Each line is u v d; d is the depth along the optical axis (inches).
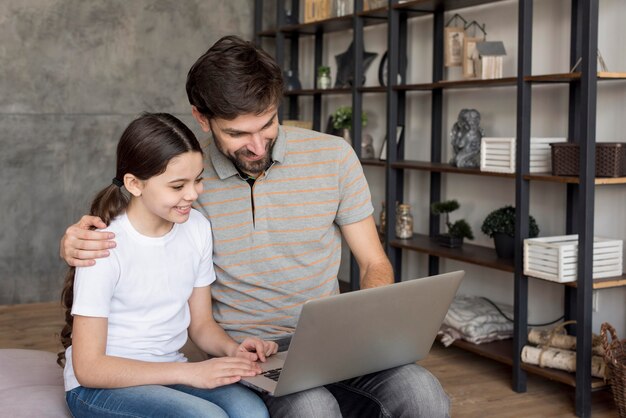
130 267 71.6
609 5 134.3
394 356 72.4
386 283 83.2
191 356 88.3
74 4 198.8
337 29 206.1
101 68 203.5
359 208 85.2
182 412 62.9
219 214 82.5
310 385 68.2
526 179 132.5
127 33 205.9
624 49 132.3
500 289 162.6
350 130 199.0
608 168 122.7
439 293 70.4
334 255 86.4
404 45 180.4
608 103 135.3
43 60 196.7
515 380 134.4
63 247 70.4
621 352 125.2
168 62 211.9
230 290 83.4
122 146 70.5
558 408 126.8
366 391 73.4
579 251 121.9
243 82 71.5
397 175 177.8
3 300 197.0
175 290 75.1
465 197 170.1
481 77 151.3
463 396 131.7
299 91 207.5
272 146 81.7
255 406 66.9
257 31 223.1
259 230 82.0
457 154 155.7
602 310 139.4
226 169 81.8
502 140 138.3
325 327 63.2
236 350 75.5
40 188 198.8
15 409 72.8
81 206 203.3
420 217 183.5
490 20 160.2
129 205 73.3
